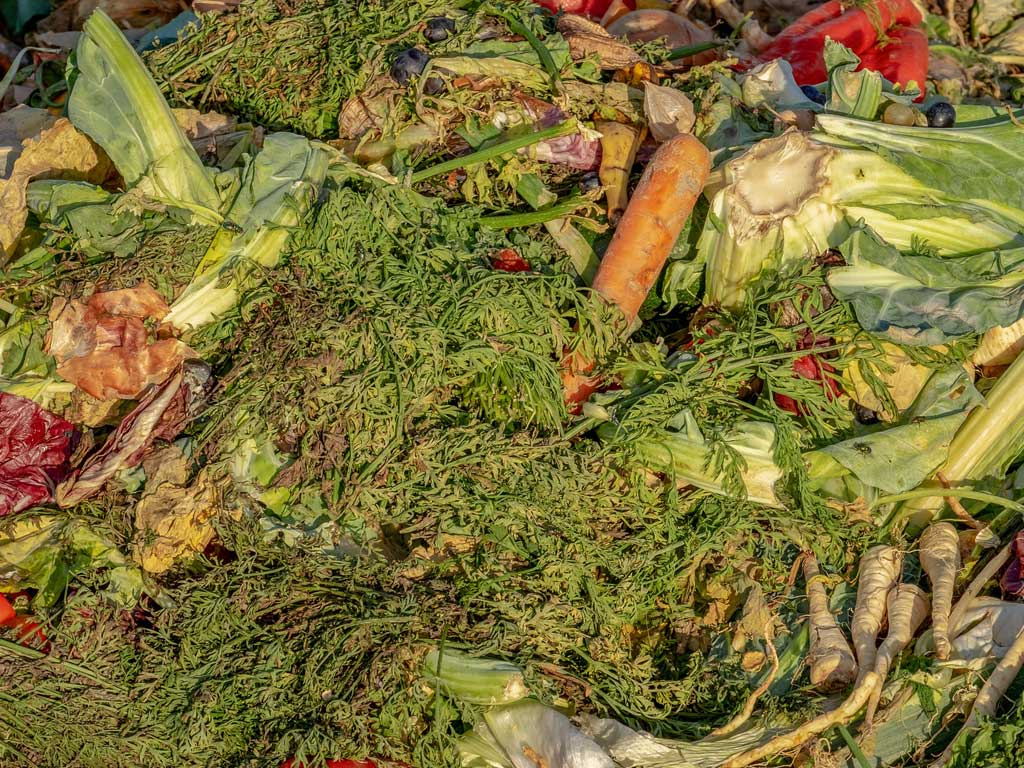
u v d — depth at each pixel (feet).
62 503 2.31
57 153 2.58
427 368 2.32
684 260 2.67
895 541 2.44
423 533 2.30
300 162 2.50
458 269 2.43
